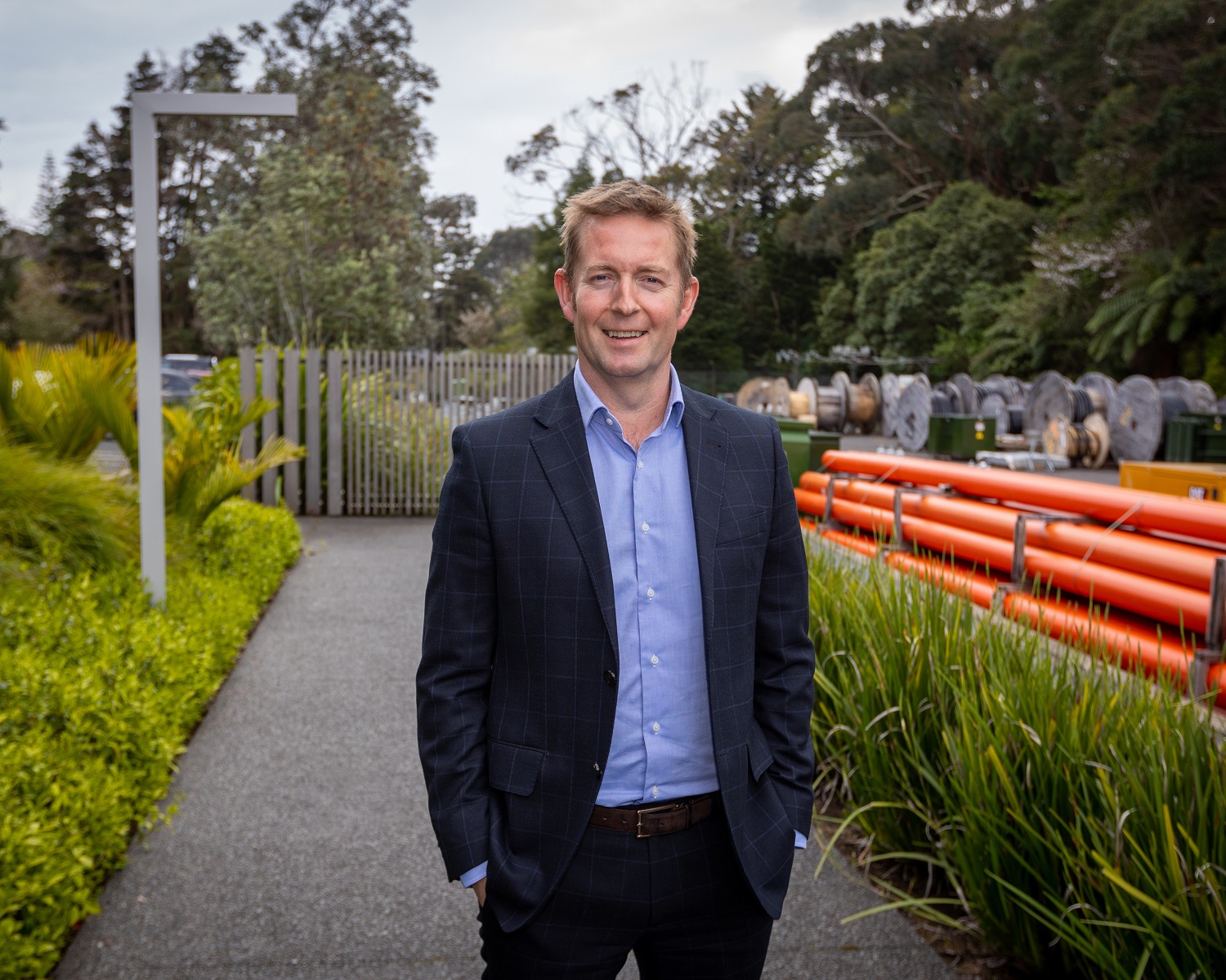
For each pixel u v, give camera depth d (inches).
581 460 66.5
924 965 108.0
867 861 124.4
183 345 2246.6
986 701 113.1
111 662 163.8
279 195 1143.0
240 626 240.7
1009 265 1485.0
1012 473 199.9
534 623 65.4
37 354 292.5
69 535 235.3
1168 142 1063.6
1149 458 744.3
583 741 64.5
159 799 150.6
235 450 472.7
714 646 66.4
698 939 68.7
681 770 66.8
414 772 163.2
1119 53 1119.6
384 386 491.8
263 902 120.4
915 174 1927.9
